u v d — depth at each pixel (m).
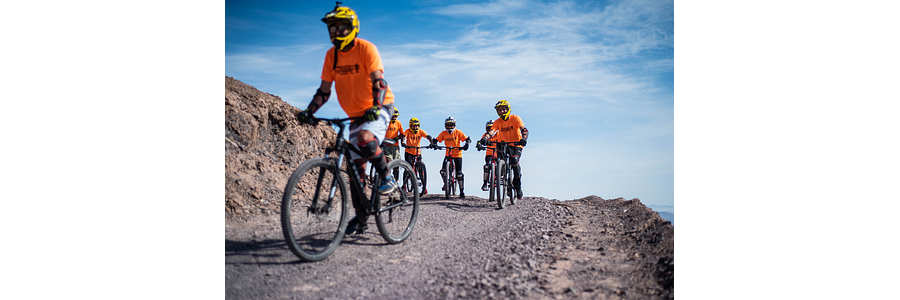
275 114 7.06
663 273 2.74
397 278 2.68
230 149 5.56
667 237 3.36
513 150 6.88
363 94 3.35
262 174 5.54
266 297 2.36
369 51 3.18
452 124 8.52
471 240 3.77
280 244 3.30
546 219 4.61
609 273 2.80
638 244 3.48
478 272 2.75
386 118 3.46
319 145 7.93
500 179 6.23
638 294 2.46
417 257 3.18
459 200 7.54
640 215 4.47
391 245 3.54
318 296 2.38
